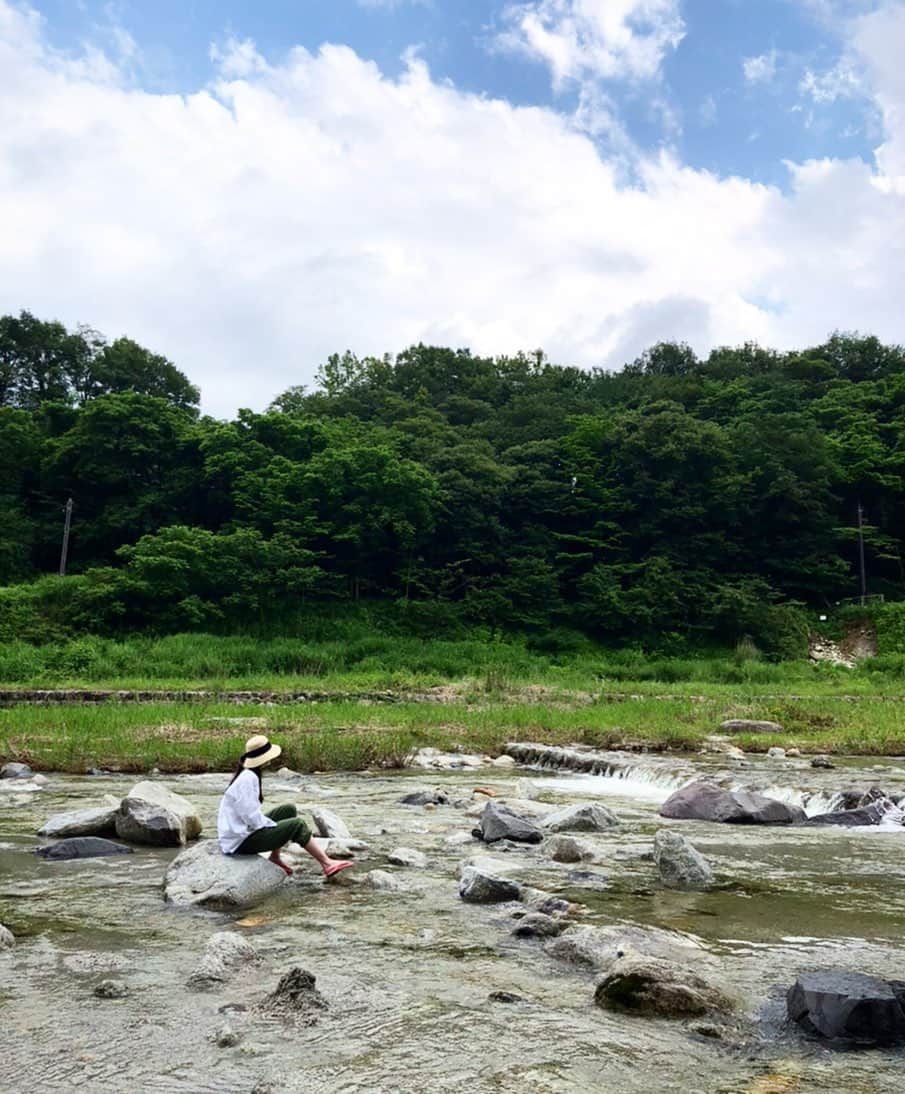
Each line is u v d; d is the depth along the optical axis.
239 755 16.41
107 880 8.09
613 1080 4.19
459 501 54.88
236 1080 4.13
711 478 58.47
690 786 12.62
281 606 46.16
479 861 8.73
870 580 60.88
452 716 23.02
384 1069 4.26
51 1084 4.07
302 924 6.73
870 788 13.43
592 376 98.62
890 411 72.44
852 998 4.81
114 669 34.69
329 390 88.06
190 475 53.88
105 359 71.81
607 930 6.23
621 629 51.97
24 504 55.12
